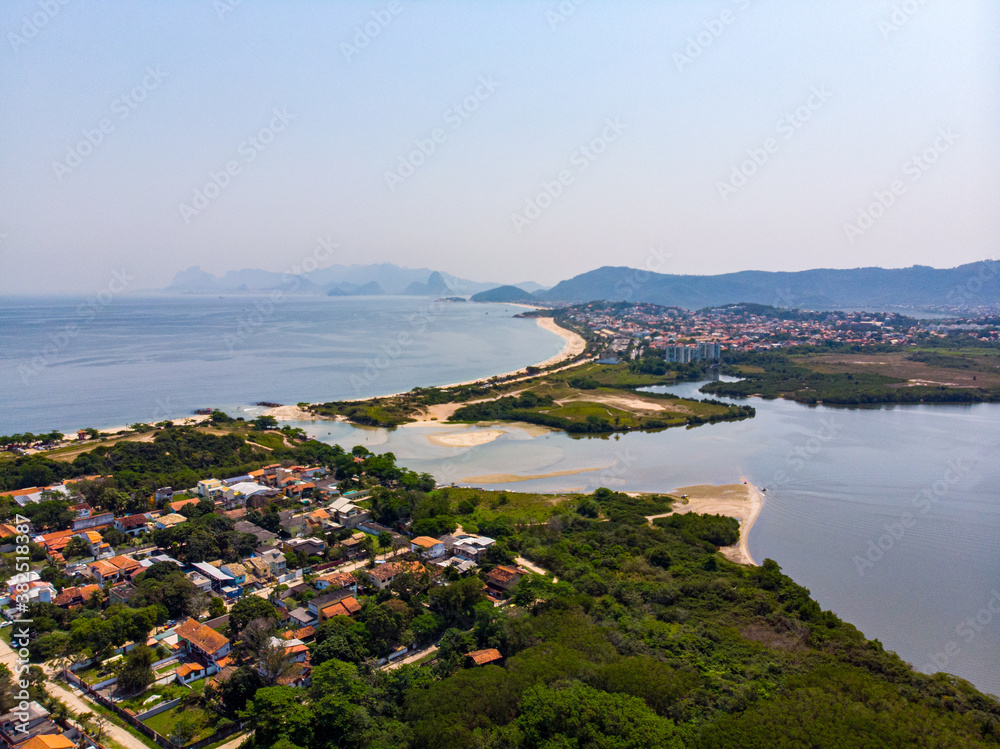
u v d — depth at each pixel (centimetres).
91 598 7794
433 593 7925
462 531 10650
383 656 7000
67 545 9469
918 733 5403
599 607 7925
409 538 10406
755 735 5288
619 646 7075
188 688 6234
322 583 8506
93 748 5338
